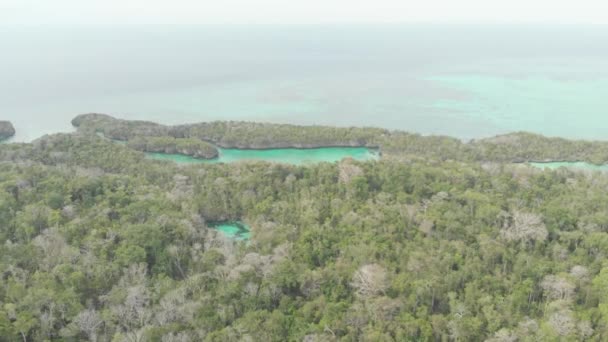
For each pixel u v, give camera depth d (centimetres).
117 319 5684
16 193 8731
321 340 5197
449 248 6906
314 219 8050
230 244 7725
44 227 7756
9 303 5641
